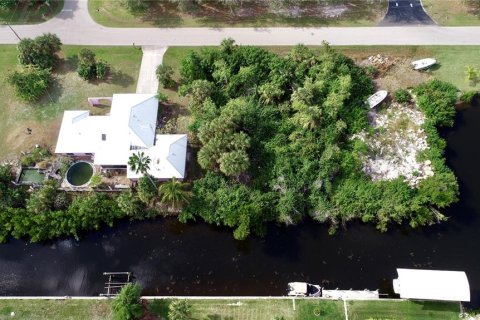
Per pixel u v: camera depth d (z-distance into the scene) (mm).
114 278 74188
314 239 77125
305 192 78625
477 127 87625
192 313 69312
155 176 77562
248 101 85625
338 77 87250
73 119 83500
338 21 101062
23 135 86750
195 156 83250
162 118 87625
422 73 93250
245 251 76312
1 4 100438
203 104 83750
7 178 79938
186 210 76688
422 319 68562
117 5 104250
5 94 92000
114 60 95562
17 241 77500
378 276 73938
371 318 68438
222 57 90125
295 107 84000
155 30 100188
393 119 87375
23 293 73125
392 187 77625
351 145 82625
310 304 70125
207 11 103062
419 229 77625
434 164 80875
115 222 78438
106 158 79062
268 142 81375
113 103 84688
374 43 97375
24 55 91562
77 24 101500
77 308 70125
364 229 77688
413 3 103625
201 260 75625
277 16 101938
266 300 70625
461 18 100875
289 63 89500
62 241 77375
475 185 81375
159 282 73688
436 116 86375
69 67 95062
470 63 94125
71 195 79500
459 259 75000
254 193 77188
